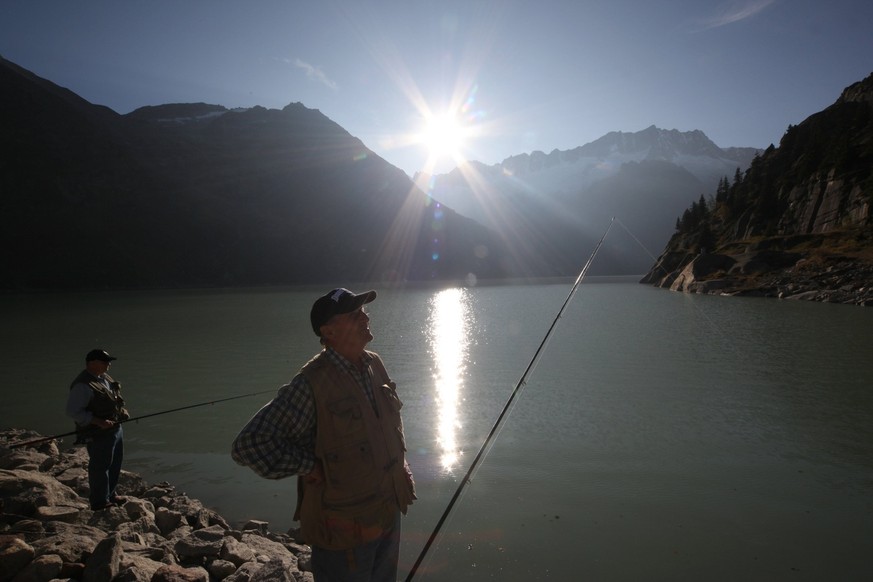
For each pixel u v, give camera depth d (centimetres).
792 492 689
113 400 598
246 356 2114
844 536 572
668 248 12300
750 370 1526
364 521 240
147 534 542
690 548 552
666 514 633
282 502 709
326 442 238
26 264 12912
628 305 4491
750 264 5984
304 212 19562
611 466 794
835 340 2080
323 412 237
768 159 11312
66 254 13550
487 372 1623
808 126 10588
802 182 8588
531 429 994
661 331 2575
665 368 1592
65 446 977
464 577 501
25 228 13650
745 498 674
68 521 543
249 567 467
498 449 884
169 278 14575
